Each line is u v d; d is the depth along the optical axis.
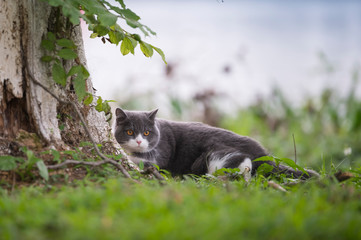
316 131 11.30
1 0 4.22
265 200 3.21
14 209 2.95
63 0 4.01
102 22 3.94
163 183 4.20
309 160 9.78
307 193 3.91
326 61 12.22
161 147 7.12
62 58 4.66
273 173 5.56
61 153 4.38
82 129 4.94
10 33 4.28
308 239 2.43
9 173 4.00
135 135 6.98
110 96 11.30
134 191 3.41
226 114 11.99
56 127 4.57
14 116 4.38
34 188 3.73
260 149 6.88
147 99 11.50
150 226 2.48
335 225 2.59
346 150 7.70
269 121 11.65
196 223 2.52
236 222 2.52
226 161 6.56
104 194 3.17
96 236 2.36
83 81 4.43
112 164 4.41
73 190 3.49
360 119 10.83
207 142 7.03
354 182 4.67
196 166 6.97
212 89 11.95
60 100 4.41
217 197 3.24
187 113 11.74
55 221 2.61
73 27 4.76
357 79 11.53
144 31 4.12
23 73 4.36
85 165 4.32
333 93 11.63
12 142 4.25
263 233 2.48
